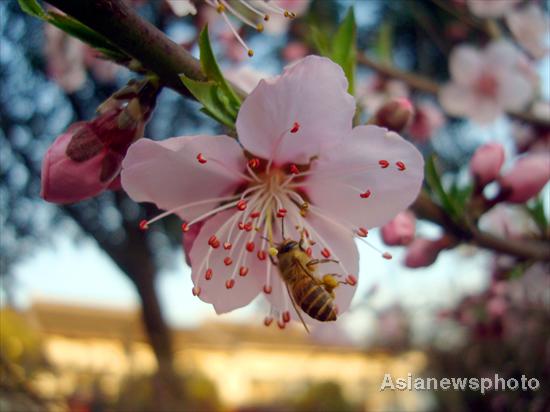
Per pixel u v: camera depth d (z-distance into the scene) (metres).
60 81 0.16
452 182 0.10
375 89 0.21
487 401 0.28
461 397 0.29
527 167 0.10
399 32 0.35
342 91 0.07
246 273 0.07
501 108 0.20
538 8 0.21
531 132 0.19
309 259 0.07
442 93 0.20
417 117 0.22
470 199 0.11
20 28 0.29
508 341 0.20
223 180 0.07
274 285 0.08
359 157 0.07
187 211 0.07
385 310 0.32
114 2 0.06
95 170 0.07
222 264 0.07
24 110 0.32
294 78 0.07
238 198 0.08
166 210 0.07
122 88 0.07
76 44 0.15
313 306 0.07
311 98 0.07
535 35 0.20
